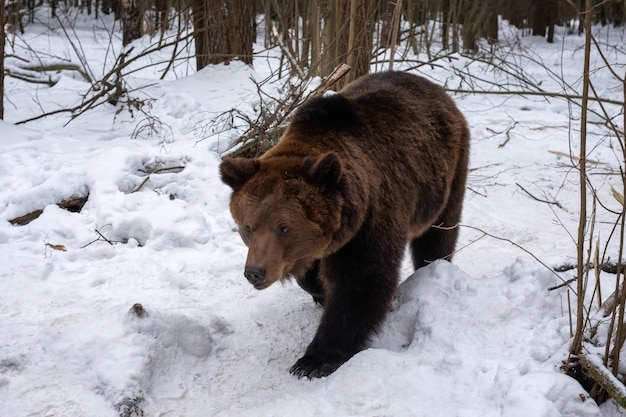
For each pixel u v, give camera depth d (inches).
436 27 864.9
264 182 161.5
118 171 279.3
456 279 193.3
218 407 159.5
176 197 281.6
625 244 265.7
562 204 320.5
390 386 155.4
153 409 156.6
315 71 378.9
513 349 166.7
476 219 297.9
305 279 196.2
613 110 494.0
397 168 185.3
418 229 201.2
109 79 449.1
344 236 165.2
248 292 216.2
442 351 170.9
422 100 207.9
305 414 149.9
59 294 203.3
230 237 254.1
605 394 149.5
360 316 174.6
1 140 331.0
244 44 444.1
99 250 234.1
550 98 535.5
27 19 868.0
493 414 142.6
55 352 164.9
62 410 149.0
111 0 955.3
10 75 473.4
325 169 158.2
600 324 159.5
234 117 354.0
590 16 134.7
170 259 233.9
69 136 365.4
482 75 615.8
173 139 350.6
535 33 968.9
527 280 187.3
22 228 246.5
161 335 171.6
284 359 181.5
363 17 361.1
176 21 738.8
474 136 433.1
